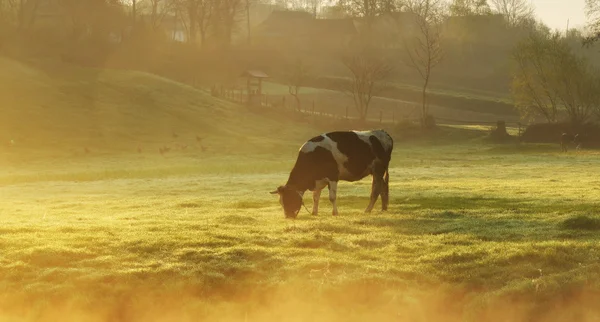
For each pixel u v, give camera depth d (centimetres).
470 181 3394
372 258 1336
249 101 9400
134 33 11612
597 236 1476
